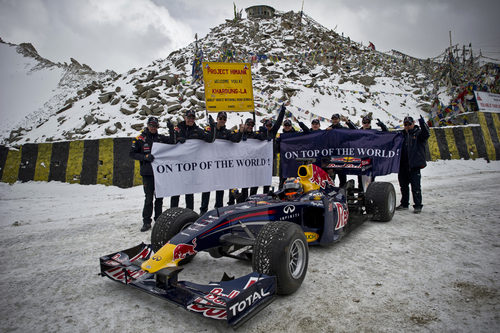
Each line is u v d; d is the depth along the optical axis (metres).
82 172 9.41
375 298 2.94
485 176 10.78
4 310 2.84
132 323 2.62
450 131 14.55
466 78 28.11
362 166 5.66
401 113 21.56
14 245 4.59
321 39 37.66
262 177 6.56
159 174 5.21
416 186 6.19
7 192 8.59
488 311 2.65
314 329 2.48
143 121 14.99
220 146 5.89
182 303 2.53
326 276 3.47
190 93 17.09
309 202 4.18
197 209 6.90
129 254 3.31
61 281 3.43
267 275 2.86
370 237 4.80
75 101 21.67
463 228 5.03
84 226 5.54
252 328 2.53
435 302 2.83
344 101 20.58
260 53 28.48
